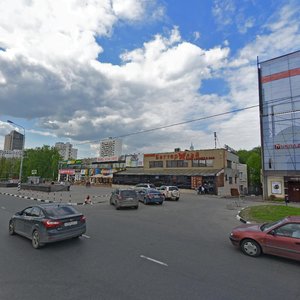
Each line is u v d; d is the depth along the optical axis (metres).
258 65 31.67
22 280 5.36
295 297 4.67
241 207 20.11
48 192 35.22
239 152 70.44
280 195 29.02
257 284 5.24
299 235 6.61
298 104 28.47
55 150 88.81
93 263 6.47
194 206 20.81
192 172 39.28
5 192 36.16
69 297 4.59
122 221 13.10
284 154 29.06
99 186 55.22
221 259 6.88
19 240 8.86
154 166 46.34
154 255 7.15
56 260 6.70
